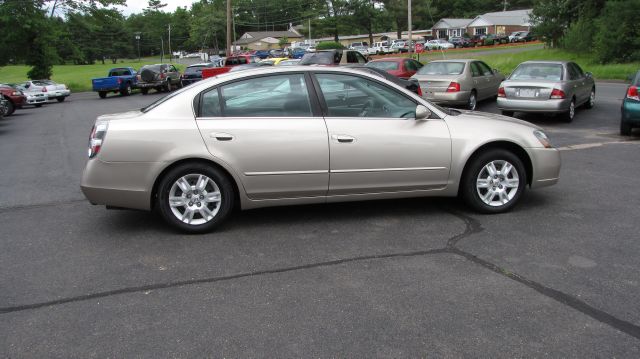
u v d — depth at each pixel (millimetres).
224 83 5180
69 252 4809
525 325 3354
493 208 5648
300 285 4012
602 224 5281
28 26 34688
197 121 5047
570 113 12984
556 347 3104
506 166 5617
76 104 27266
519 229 5180
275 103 5207
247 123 5078
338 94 5309
